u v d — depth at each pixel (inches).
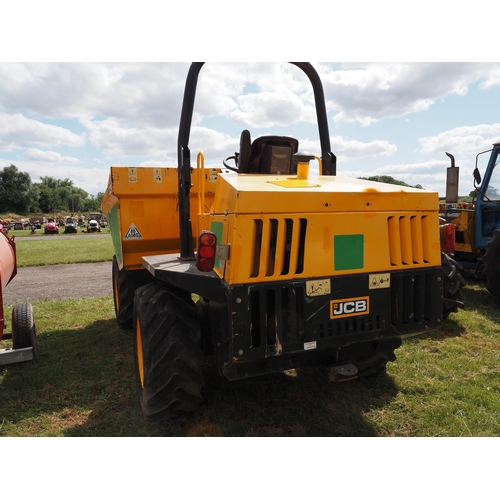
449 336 168.4
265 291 83.5
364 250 90.5
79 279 359.3
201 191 109.7
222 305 86.3
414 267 96.6
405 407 113.3
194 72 107.7
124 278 173.6
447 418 107.0
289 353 85.9
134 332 122.7
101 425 109.7
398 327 95.0
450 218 261.3
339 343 89.6
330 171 129.0
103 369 146.4
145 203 157.6
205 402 116.7
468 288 245.8
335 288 88.0
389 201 92.2
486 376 130.9
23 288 318.0
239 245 81.7
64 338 182.7
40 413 117.4
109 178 158.4
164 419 102.4
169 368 96.3
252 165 125.2
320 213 86.2
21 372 145.5
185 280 93.3
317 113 128.9
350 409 113.1
